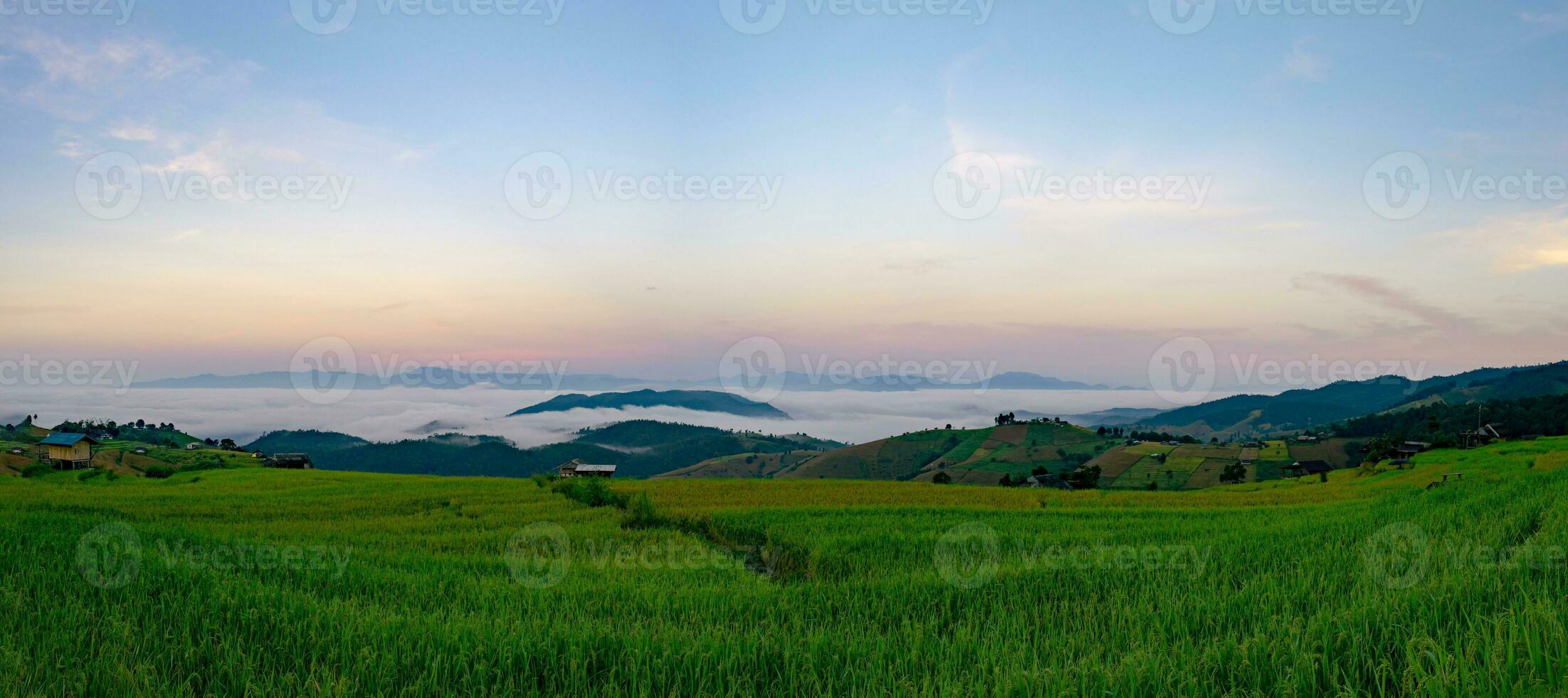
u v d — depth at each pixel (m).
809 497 41.09
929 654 9.52
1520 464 58.84
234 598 11.34
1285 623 8.93
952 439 171.25
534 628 10.34
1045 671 8.18
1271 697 7.40
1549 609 7.43
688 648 9.56
